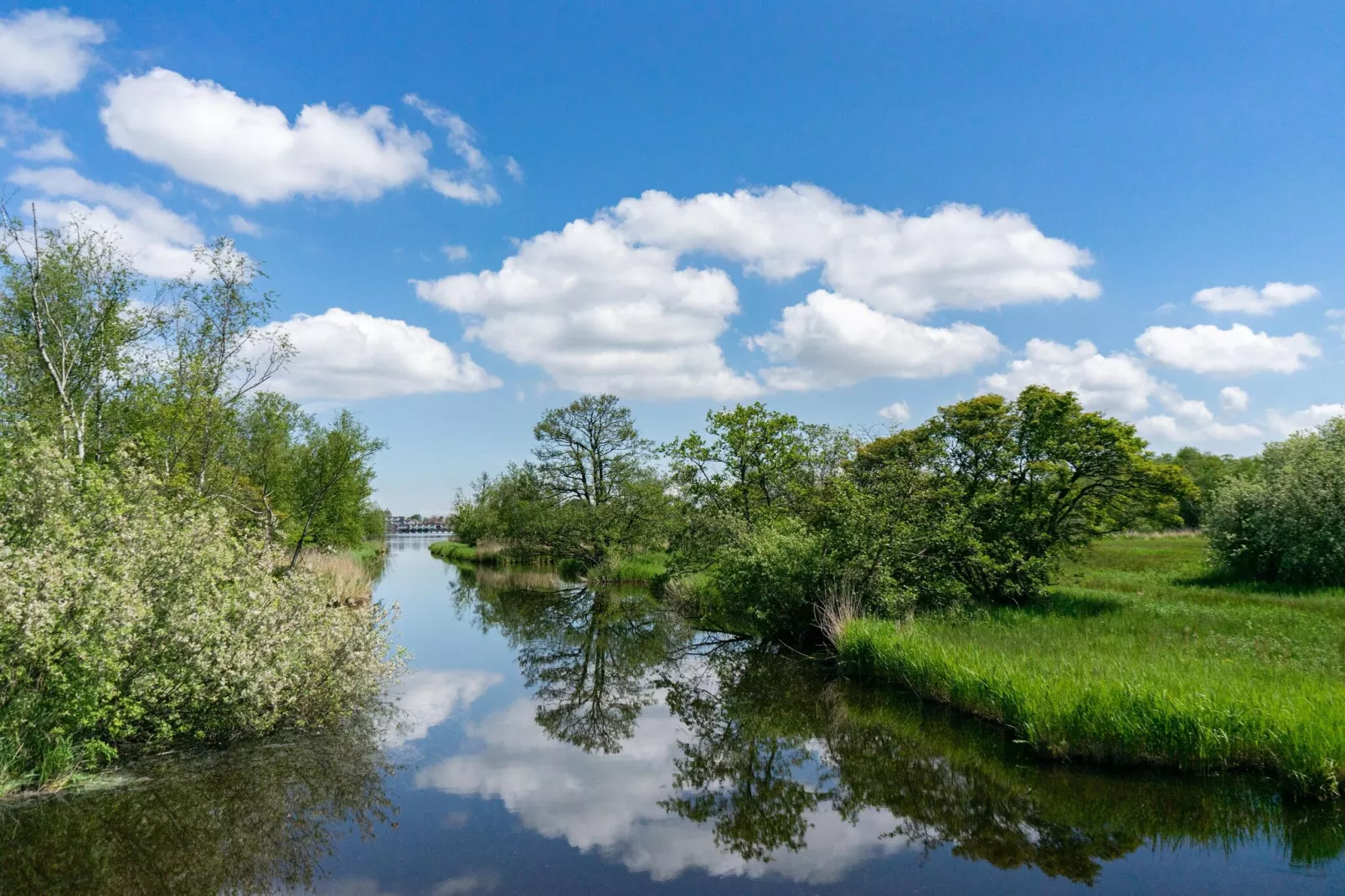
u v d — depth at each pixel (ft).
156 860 19.51
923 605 50.88
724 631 60.18
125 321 50.16
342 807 23.99
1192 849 20.16
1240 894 17.74
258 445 84.89
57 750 23.25
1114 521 60.13
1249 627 40.34
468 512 195.21
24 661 21.81
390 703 39.04
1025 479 58.13
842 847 21.30
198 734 27.55
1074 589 62.39
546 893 18.38
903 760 28.37
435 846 21.24
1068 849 20.52
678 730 34.60
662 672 49.19
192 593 26.35
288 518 84.07
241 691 26.91
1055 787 24.58
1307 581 59.36
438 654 55.21
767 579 51.47
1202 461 219.61
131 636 23.59
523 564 154.51
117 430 50.16
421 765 28.81
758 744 31.68
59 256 47.24
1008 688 30.63
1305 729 23.48
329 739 30.19
